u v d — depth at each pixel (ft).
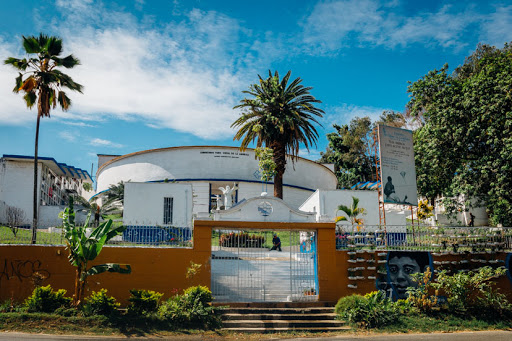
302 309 52.16
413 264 59.72
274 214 60.29
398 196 77.10
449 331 49.49
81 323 43.93
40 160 138.10
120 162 148.46
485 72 88.07
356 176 209.67
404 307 54.24
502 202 84.17
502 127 78.95
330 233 58.29
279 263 67.21
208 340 43.09
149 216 89.81
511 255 61.31
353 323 49.70
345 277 57.52
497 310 55.42
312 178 157.89
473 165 84.64
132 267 53.42
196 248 54.70
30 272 51.47
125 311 47.96
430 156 91.61
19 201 130.72
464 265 60.90
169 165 140.26
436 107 90.33
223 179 138.00
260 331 46.93
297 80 111.24
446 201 90.58
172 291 53.11
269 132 107.86
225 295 54.75
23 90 66.95
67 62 68.95
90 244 48.14
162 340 42.06
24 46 66.33
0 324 42.16
